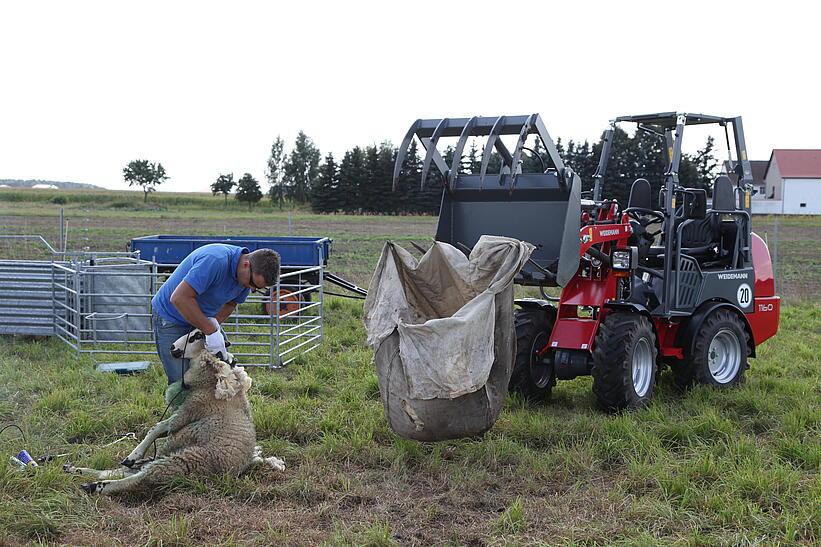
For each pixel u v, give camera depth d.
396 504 5.12
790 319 12.88
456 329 5.39
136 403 7.20
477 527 4.75
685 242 8.09
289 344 10.02
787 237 35.00
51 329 10.19
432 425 5.55
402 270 6.01
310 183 81.25
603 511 4.97
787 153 74.12
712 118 8.19
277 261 5.47
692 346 7.68
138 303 9.84
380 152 62.59
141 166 75.38
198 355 5.32
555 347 7.25
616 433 6.38
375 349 5.72
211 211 62.38
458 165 7.02
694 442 6.32
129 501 5.05
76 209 57.50
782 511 4.89
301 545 4.46
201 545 4.45
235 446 5.31
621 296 7.58
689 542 4.48
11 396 7.43
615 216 7.75
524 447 6.16
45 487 5.02
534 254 7.23
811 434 6.44
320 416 6.96
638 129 8.45
